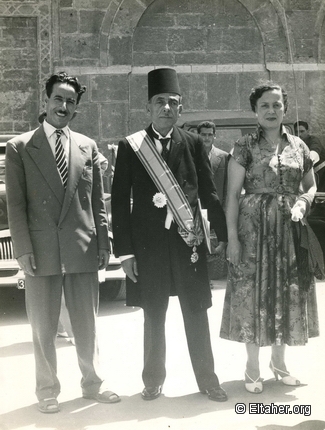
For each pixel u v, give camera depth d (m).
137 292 4.52
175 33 12.67
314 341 5.92
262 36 12.68
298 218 4.46
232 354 5.59
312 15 12.67
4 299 8.29
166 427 4.02
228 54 12.73
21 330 6.63
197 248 4.46
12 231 4.32
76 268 4.37
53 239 4.35
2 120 12.62
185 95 12.73
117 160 4.51
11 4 12.40
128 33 12.52
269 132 4.63
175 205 4.41
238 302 4.57
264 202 4.55
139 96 12.65
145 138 4.50
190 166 4.52
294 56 12.73
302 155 4.66
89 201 4.51
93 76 12.52
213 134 7.96
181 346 5.84
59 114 4.39
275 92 4.55
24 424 4.13
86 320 4.45
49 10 12.45
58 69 12.50
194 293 4.45
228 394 4.59
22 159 4.38
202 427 4.02
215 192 4.57
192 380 4.91
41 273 4.33
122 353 5.68
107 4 12.47
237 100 12.77
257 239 4.54
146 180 4.46
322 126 12.74
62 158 4.43
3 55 12.54
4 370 5.28
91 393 4.52
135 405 4.41
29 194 4.38
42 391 4.37
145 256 4.45
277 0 12.59
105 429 4.02
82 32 12.51
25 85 12.60
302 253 4.54
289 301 4.51
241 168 4.63
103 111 12.56
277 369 4.78
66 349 5.89
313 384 4.75
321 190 9.73
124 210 4.47
